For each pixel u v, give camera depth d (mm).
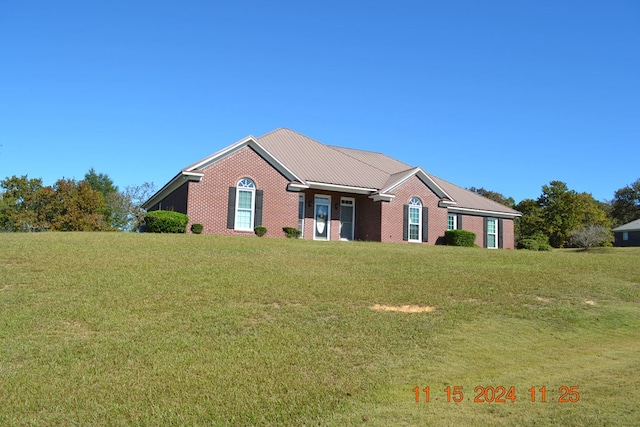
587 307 11547
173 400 6539
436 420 5941
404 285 12883
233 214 24203
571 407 6133
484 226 33938
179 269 13375
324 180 27328
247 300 10938
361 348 8523
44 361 7645
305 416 6180
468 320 10250
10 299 10383
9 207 40844
